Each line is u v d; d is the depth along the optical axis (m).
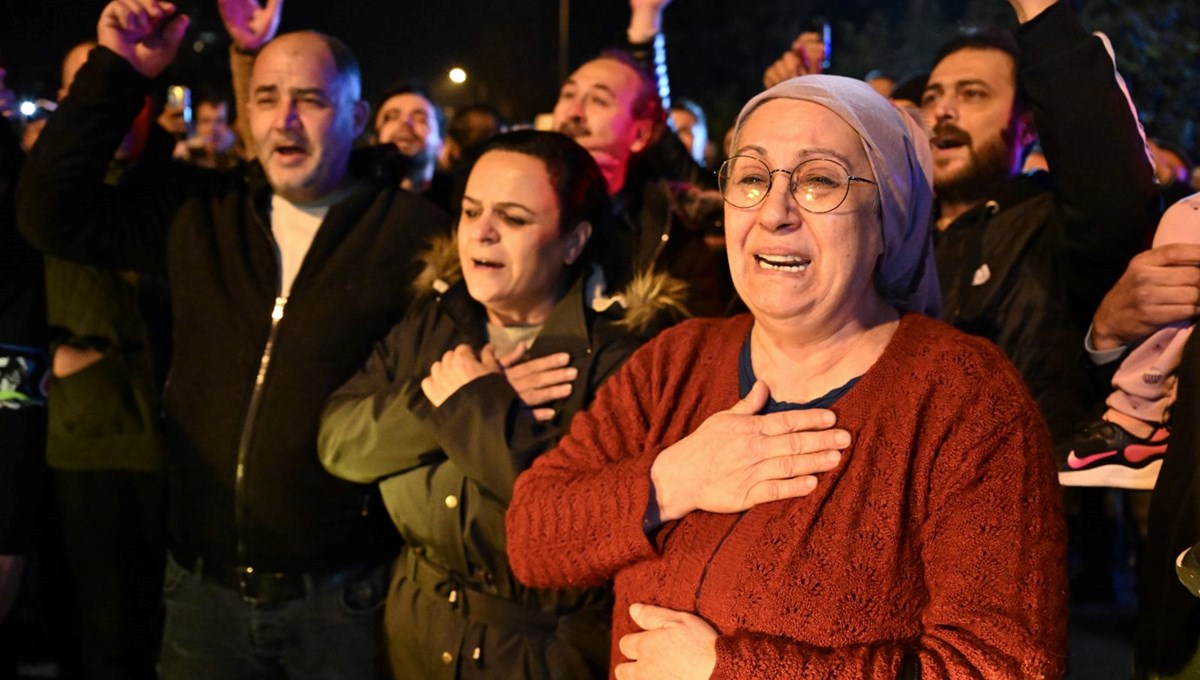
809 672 1.52
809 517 1.60
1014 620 1.49
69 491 3.58
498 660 2.31
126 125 2.99
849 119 1.63
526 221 2.38
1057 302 2.62
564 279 2.53
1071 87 2.23
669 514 1.74
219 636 2.78
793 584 1.58
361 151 3.07
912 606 1.57
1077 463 2.30
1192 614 1.78
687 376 1.91
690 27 13.48
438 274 2.61
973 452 1.57
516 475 2.19
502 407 2.23
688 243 3.10
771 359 1.79
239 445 2.73
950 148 2.94
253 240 2.88
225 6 3.53
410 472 2.43
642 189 3.17
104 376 3.55
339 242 2.82
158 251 3.09
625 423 1.94
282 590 2.72
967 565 1.53
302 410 2.71
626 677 1.68
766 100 1.70
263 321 2.78
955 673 1.47
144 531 3.65
